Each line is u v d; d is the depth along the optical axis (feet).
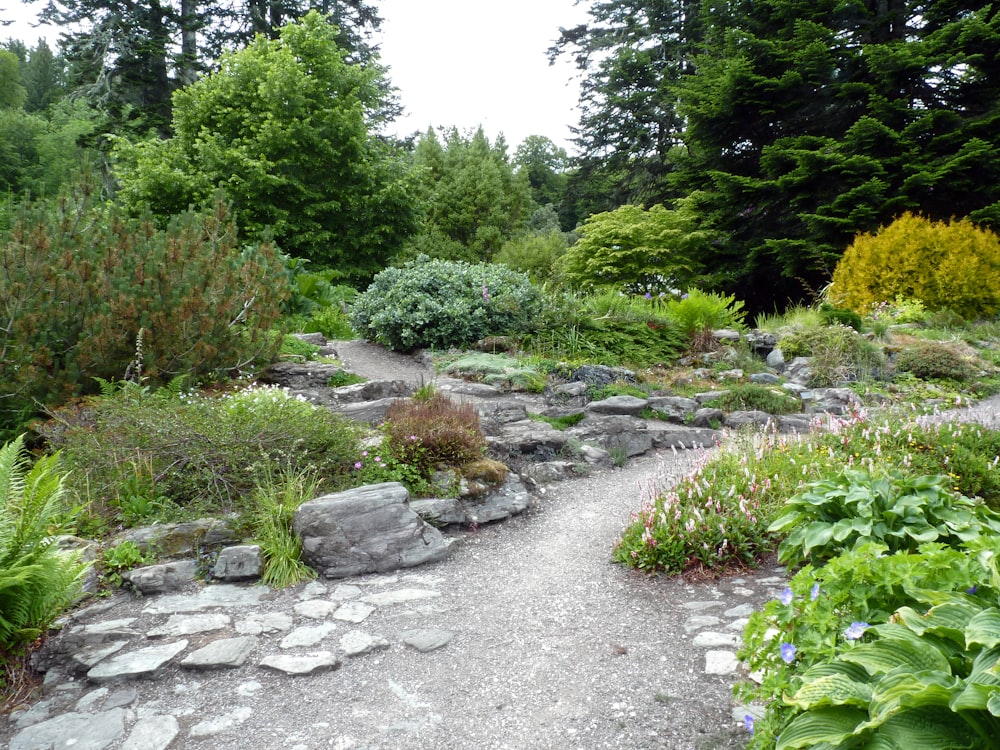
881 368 36.81
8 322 22.27
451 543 17.83
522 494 20.57
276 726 10.18
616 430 26.78
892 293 48.01
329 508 16.17
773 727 8.05
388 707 10.64
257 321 28.96
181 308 24.73
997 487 19.20
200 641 12.46
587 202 115.85
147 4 87.71
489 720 10.28
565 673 11.59
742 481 18.07
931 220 55.11
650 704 10.58
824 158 53.83
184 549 15.75
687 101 68.39
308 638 12.73
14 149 117.39
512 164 131.85
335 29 72.18
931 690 6.35
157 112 84.79
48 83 154.81
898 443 21.57
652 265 61.57
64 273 23.31
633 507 20.54
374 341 42.65
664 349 39.24
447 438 20.62
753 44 60.59
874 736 6.60
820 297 53.26
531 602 14.43
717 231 63.52
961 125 53.67
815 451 20.99
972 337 42.52
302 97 66.49
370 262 71.87
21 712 10.57
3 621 11.20
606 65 103.19
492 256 111.24
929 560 8.95
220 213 29.96
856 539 13.24
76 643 12.29
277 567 15.24
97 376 23.29
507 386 31.30
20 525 11.83
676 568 15.69
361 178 70.79
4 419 21.71
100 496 17.08
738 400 31.45
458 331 38.14
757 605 13.84
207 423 18.63
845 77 59.88
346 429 20.30
